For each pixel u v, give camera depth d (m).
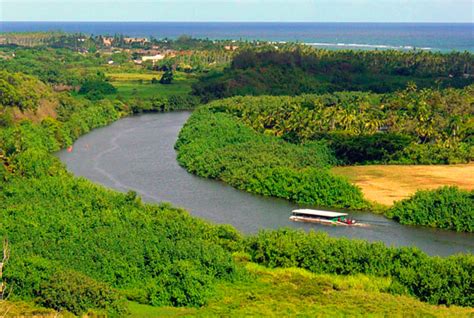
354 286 78.19
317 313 68.31
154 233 88.62
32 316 66.31
